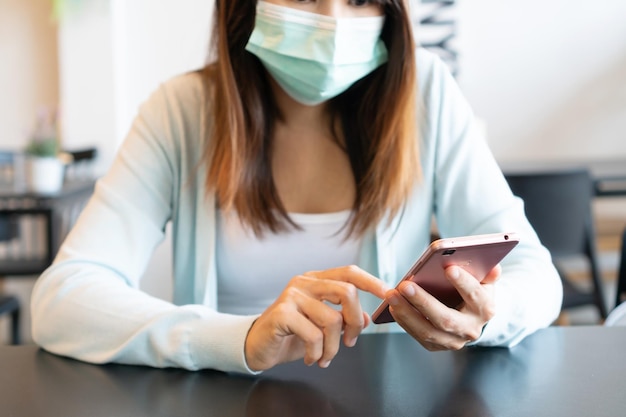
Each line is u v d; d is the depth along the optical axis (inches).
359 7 50.5
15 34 158.9
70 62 147.1
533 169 135.3
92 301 44.2
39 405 35.5
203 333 39.8
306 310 38.4
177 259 56.9
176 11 148.4
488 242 35.2
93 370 40.8
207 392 36.8
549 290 46.4
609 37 153.3
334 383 37.5
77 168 145.9
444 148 55.7
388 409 34.0
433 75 56.5
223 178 52.9
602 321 116.3
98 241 50.0
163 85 56.7
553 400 34.8
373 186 53.7
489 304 37.2
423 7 152.5
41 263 128.3
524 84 154.6
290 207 55.6
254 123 53.3
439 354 41.6
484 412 33.5
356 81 54.4
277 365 40.4
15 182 132.8
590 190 113.8
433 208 58.1
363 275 39.9
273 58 50.9
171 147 55.0
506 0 152.6
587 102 154.8
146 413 34.3
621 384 36.6
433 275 36.5
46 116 122.0
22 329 160.2
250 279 55.2
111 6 145.3
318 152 55.7
